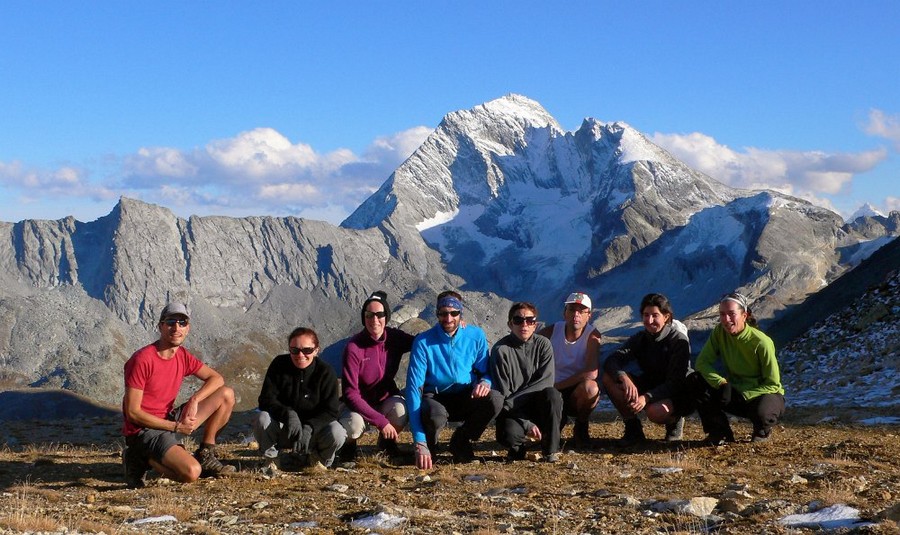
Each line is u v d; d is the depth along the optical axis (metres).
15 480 11.08
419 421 11.61
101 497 9.38
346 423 11.80
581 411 13.06
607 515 7.63
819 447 12.23
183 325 10.61
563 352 13.05
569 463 11.29
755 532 6.75
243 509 8.41
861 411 17.53
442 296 11.77
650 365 13.06
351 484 10.03
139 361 10.48
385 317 12.08
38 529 6.80
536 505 8.27
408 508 8.22
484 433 15.23
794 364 27.61
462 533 7.08
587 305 12.84
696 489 8.98
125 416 10.52
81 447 15.38
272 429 11.40
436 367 11.82
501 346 11.94
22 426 19.36
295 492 9.48
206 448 10.96
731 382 13.05
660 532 6.91
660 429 15.57
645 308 12.84
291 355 11.42
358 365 12.05
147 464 10.66
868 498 7.88
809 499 8.03
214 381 10.95
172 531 7.20
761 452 11.88
